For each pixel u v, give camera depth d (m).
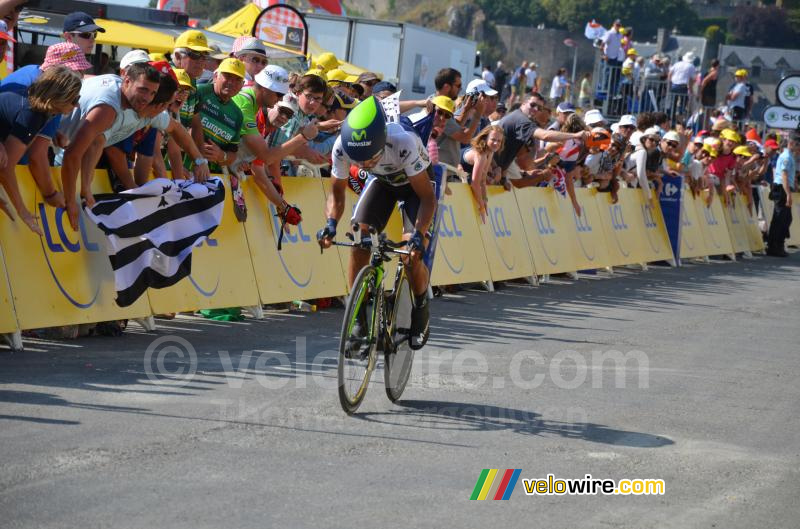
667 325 15.92
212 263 12.57
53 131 10.12
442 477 7.16
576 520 6.50
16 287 10.16
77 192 10.88
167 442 7.41
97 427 7.63
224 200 12.60
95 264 11.05
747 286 22.95
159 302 11.73
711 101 42.78
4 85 9.84
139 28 20.44
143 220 10.98
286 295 13.73
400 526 6.12
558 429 8.77
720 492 7.29
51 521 5.73
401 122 9.20
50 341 10.70
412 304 9.55
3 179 9.66
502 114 23.88
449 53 39.06
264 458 7.23
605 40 40.91
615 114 41.03
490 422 8.83
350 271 9.32
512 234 19.19
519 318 15.34
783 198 31.42
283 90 13.47
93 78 10.63
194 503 6.21
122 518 5.87
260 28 24.17
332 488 6.71
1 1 12.02
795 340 15.32
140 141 11.37
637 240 24.53
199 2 123.00
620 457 8.02
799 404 10.62
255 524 5.95
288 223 13.30
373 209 9.43
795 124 31.66
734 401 10.51
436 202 9.73
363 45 35.41
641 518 6.62
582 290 19.72
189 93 12.24
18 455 6.81
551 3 139.00
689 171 27.58
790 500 7.22
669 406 10.02
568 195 21.53
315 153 14.45
